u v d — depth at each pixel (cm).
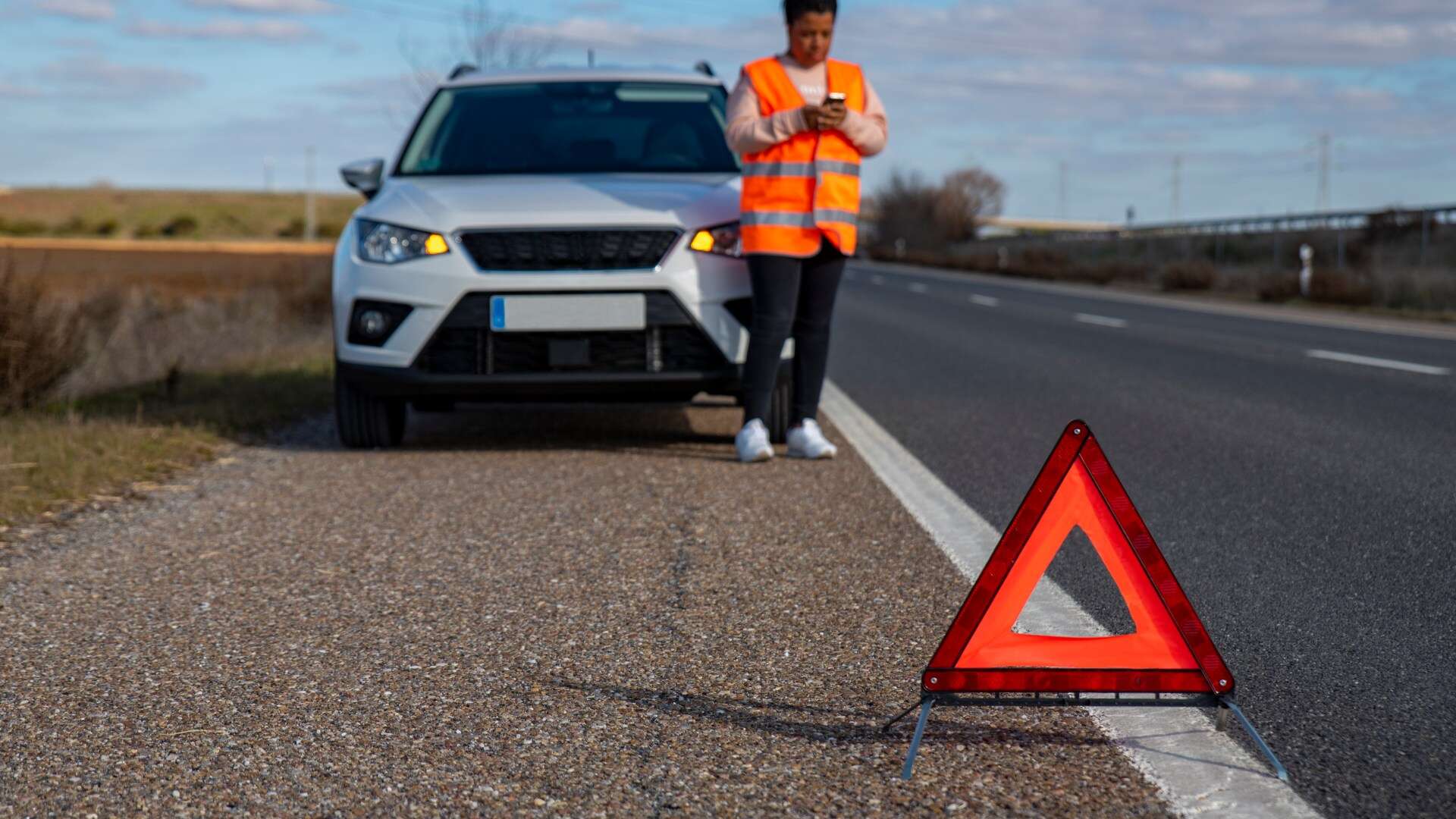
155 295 1673
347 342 597
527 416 762
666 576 388
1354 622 342
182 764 250
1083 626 331
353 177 670
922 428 700
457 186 623
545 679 298
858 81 583
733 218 594
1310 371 1011
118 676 303
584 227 578
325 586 381
